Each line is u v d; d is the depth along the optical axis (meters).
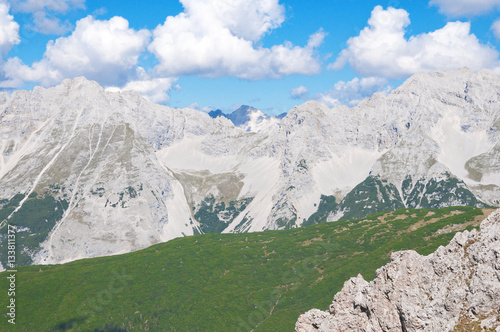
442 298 70.69
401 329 72.81
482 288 67.88
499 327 62.75
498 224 72.62
